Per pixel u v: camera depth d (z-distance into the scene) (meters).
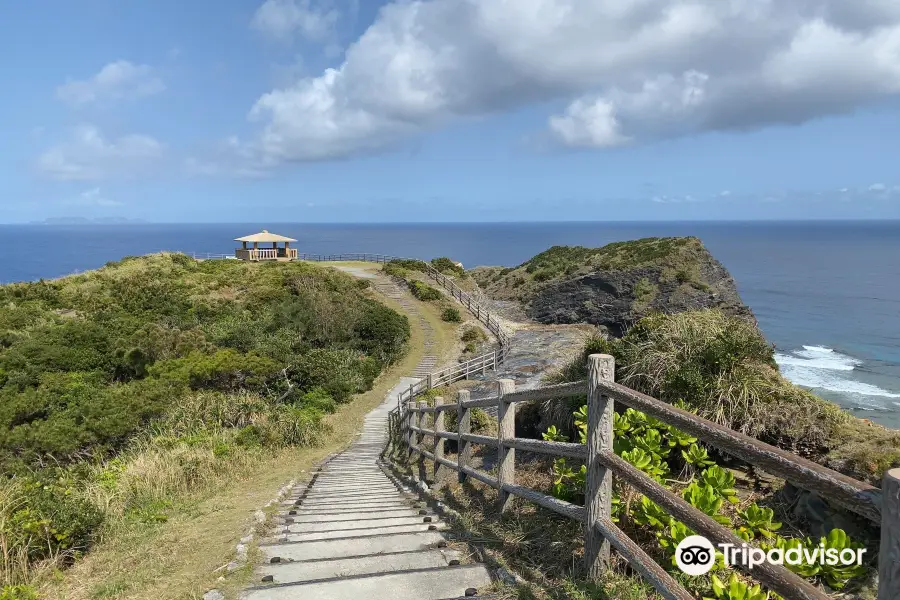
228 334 21.17
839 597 2.80
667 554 3.16
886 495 1.33
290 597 3.02
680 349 5.56
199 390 15.75
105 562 4.34
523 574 3.20
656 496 2.46
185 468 7.98
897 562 1.30
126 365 17.69
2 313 21.53
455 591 3.07
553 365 14.70
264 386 17.34
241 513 5.57
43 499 5.17
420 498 6.02
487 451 7.64
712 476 3.63
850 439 4.34
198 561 3.94
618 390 2.76
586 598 2.79
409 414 9.84
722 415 4.79
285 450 11.90
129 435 12.43
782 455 1.74
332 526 4.69
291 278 30.61
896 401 23.94
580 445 3.22
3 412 13.50
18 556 4.28
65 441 11.72
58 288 26.44
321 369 19.62
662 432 4.56
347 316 25.64
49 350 17.62
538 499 3.72
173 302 25.25
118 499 6.31
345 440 14.33
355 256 55.50
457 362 23.81
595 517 2.99
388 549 3.89
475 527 4.21
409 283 35.31
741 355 5.20
